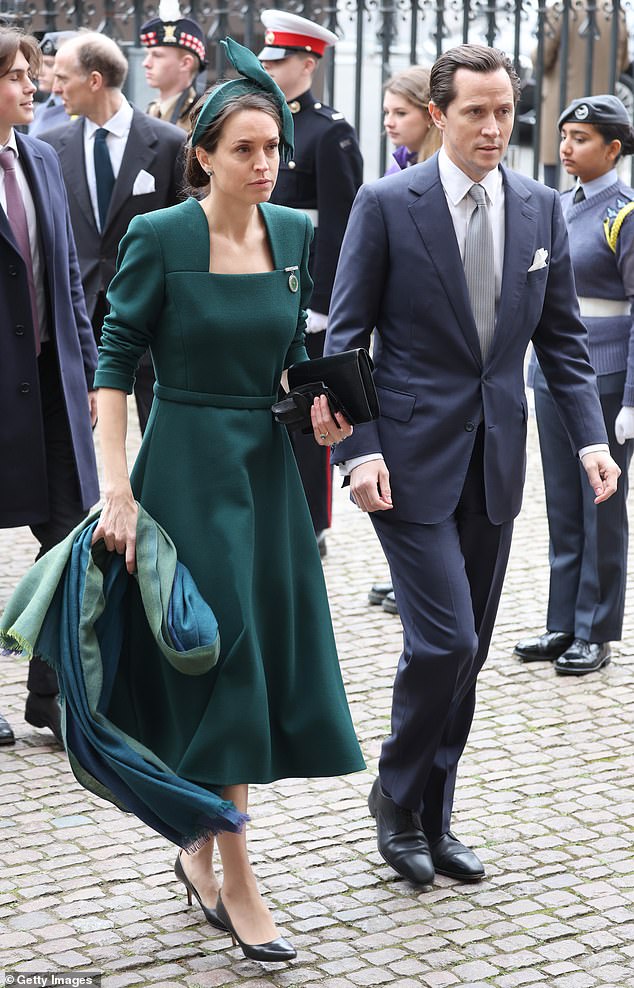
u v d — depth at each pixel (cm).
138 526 368
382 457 415
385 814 432
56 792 486
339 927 400
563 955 387
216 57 1104
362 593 708
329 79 1068
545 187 429
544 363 441
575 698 581
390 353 421
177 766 378
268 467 381
